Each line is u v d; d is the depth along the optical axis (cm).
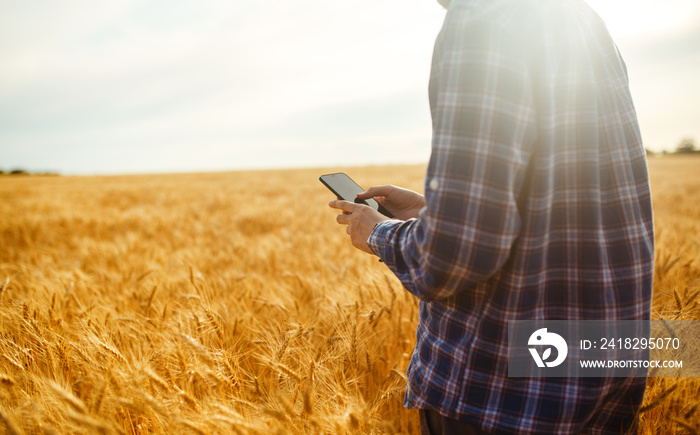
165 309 246
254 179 3572
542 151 82
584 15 93
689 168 3562
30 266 435
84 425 131
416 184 2058
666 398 163
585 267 85
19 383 174
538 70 83
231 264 461
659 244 378
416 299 244
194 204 1386
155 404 141
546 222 83
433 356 97
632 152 93
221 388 169
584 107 85
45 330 201
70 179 5147
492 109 76
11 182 4500
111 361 178
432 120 94
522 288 85
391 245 96
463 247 75
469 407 90
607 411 98
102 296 312
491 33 79
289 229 792
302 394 173
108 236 815
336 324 230
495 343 88
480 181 75
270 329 257
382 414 204
